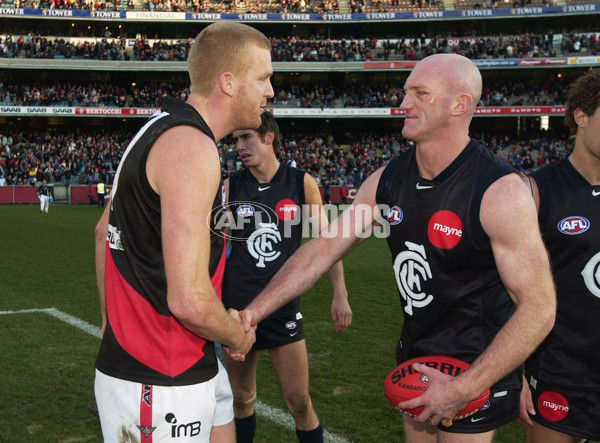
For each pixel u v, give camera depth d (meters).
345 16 37.84
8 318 6.61
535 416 2.69
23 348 5.47
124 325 1.91
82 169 31.95
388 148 35.44
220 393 2.15
